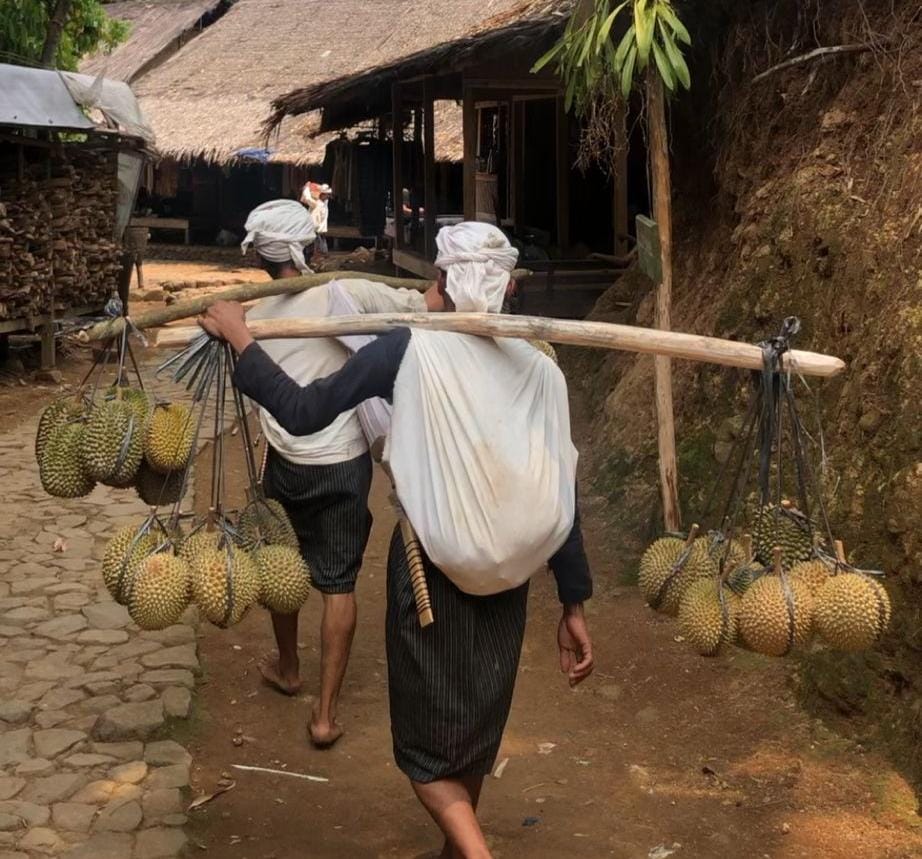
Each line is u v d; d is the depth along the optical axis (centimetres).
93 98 1080
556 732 404
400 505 282
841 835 332
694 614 274
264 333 284
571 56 508
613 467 596
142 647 463
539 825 345
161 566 287
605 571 531
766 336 506
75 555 577
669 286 458
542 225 1340
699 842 333
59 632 476
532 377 281
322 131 1733
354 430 386
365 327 280
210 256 2423
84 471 300
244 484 723
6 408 955
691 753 384
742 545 290
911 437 383
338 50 2434
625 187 1048
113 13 2886
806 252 490
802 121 539
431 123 1348
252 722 414
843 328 450
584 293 1059
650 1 481
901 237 427
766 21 577
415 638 281
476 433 265
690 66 662
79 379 1081
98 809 343
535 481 268
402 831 346
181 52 2611
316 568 392
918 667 358
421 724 282
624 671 444
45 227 1034
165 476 310
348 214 2306
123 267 1318
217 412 308
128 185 1309
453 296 285
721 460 507
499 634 285
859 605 259
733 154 592
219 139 2239
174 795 353
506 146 1474
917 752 350
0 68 966
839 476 416
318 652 476
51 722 396
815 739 379
